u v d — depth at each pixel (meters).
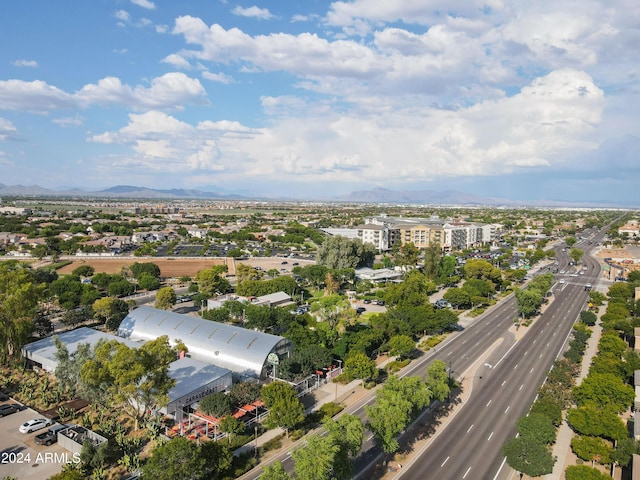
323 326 111.44
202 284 164.12
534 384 95.38
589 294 187.00
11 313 97.56
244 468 62.88
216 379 84.75
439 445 70.75
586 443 64.31
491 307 166.50
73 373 81.75
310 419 77.88
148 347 69.56
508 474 63.25
